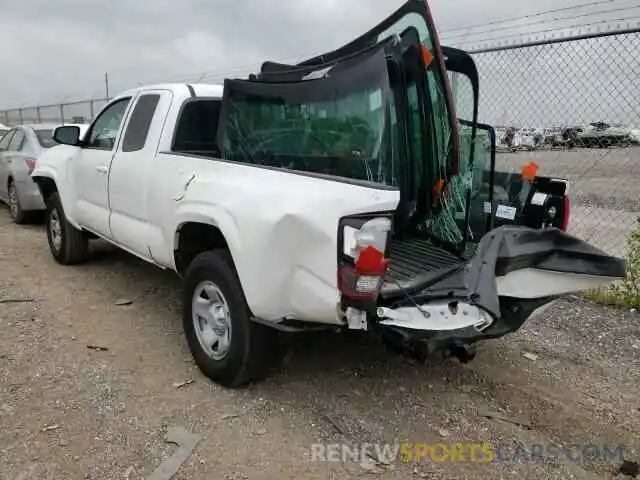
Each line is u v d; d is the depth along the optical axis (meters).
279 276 3.13
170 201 4.05
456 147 3.51
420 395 3.69
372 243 2.81
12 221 9.20
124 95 5.25
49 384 3.70
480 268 3.15
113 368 3.95
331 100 3.35
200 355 3.80
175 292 5.59
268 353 3.54
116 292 5.56
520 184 4.06
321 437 3.20
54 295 5.43
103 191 5.18
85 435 3.16
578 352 4.40
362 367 4.05
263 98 3.73
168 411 3.41
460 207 3.80
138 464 2.92
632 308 5.29
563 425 3.40
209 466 2.92
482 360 4.24
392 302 3.02
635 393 3.79
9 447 3.03
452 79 4.00
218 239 3.87
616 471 2.99
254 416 3.38
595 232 7.39
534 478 2.92
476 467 2.99
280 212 3.07
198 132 4.52
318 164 3.47
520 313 3.38
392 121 3.54
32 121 23.08
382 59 3.12
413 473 2.92
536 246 3.35
